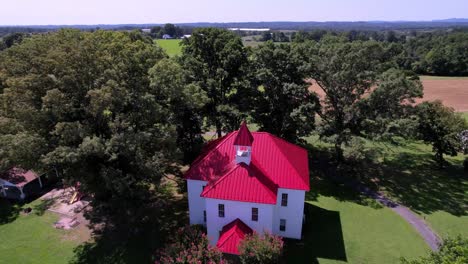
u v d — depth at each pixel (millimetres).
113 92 31766
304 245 32938
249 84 48938
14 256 31453
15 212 38875
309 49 51375
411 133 44094
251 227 30828
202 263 25797
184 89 38562
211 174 33031
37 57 34500
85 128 32062
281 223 33719
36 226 36094
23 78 32469
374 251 32125
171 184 45531
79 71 33625
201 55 50562
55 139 32531
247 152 30641
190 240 27672
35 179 43938
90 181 32281
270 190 30328
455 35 171625
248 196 29750
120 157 33719
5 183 41625
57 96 30234
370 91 48750
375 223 36938
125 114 35344
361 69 46719
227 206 30453
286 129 48656
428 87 118750
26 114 30641
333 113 50250
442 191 44562
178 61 50438
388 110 46406
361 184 46438
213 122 50312
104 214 38312
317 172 49906
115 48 39500
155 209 39281
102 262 30812
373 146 55406
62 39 40656
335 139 45094
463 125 49469
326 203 41188
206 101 41625
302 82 48469
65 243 33375
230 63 48406
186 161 46375
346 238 34125
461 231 35625
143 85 37625
